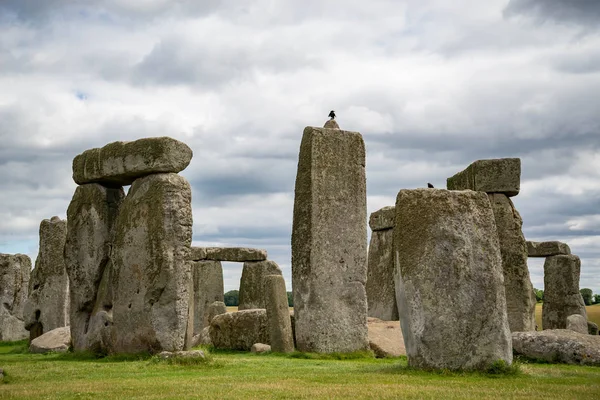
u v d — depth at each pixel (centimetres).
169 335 1551
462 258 1168
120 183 1773
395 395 968
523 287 1933
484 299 1165
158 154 1608
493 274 1176
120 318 1628
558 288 2809
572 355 1451
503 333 1169
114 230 1744
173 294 1559
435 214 1181
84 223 1780
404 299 1194
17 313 2619
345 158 1753
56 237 2217
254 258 3219
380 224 2556
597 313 3966
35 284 2225
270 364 1437
